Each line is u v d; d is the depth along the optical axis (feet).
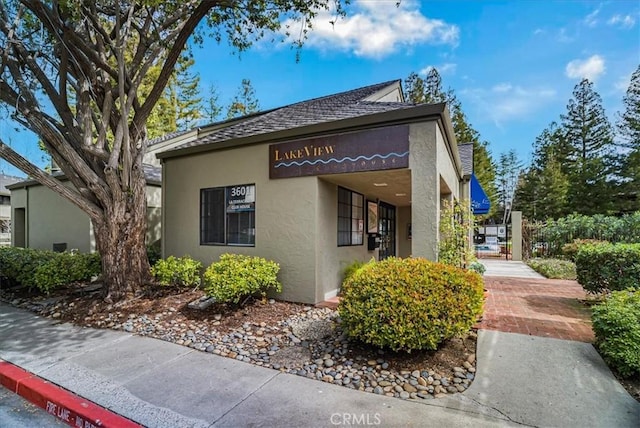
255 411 10.16
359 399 10.77
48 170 53.21
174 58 23.09
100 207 23.12
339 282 24.76
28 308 22.84
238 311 19.58
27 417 10.94
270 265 21.42
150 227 39.83
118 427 9.57
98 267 27.37
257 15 22.91
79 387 11.93
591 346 13.89
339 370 12.70
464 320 13.37
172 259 24.47
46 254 30.14
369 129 19.47
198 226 27.07
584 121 96.68
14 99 21.07
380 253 34.50
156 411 10.28
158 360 14.14
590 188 90.63
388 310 12.71
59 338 17.03
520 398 10.59
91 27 23.22
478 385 11.41
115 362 13.99
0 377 13.26
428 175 17.84
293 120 26.20
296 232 22.11
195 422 9.68
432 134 17.80
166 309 20.33
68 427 10.37
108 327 18.48
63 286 27.37
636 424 9.25
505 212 130.21
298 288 21.91
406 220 42.16
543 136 110.11
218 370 13.07
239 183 24.82
